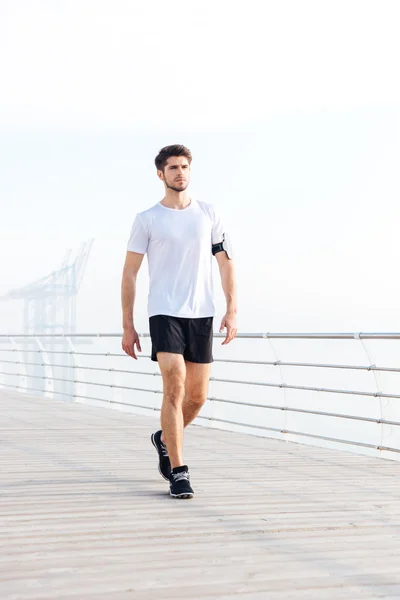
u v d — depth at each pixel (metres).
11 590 2.36
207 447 6.07
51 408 9.79
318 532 3.18
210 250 4.11
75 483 4.31
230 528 3.23
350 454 5.70
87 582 2.45
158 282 4.02
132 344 4.11
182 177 4.04
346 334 5.73
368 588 2.42
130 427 7.54
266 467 5.03
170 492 3.92
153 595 2.32
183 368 3.97
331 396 44.03
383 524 3.34
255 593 2.36
